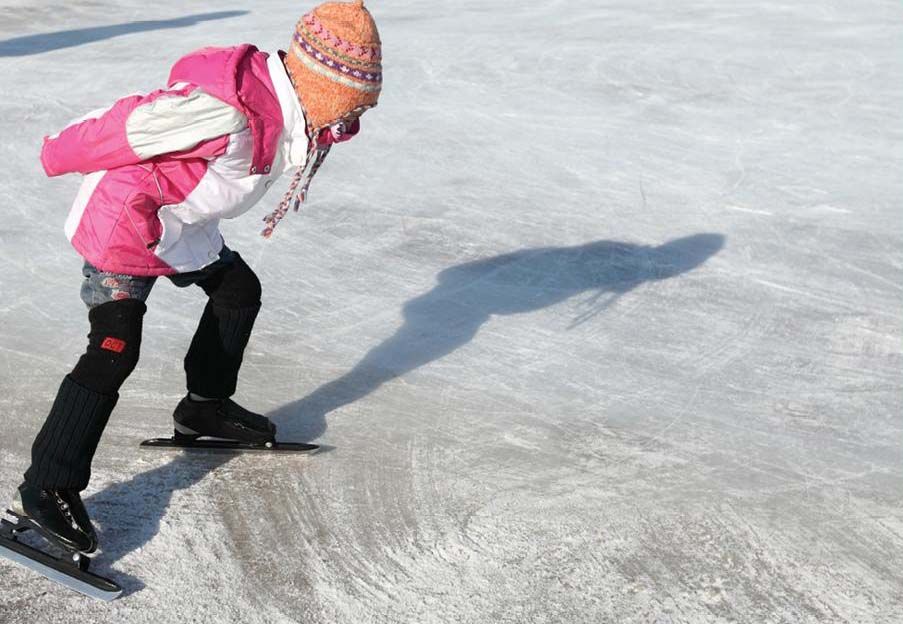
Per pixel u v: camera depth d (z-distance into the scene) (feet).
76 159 7.89
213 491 9.91
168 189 8.04
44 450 8.27
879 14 36.32
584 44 31.24
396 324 13.83
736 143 22.39
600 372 12.73
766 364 13.09
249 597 8.50
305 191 8.52
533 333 13.73
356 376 12.39
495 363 12.86
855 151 21.99
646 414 11.76
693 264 16.21
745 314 14.53
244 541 9.21
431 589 8.69
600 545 9.33
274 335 13.35
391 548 9.20
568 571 8.96
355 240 16.72
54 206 17.78
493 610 8.46
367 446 10.88
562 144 22.02
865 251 16.88
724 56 29.94
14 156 20.21
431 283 15.21
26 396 11.64
